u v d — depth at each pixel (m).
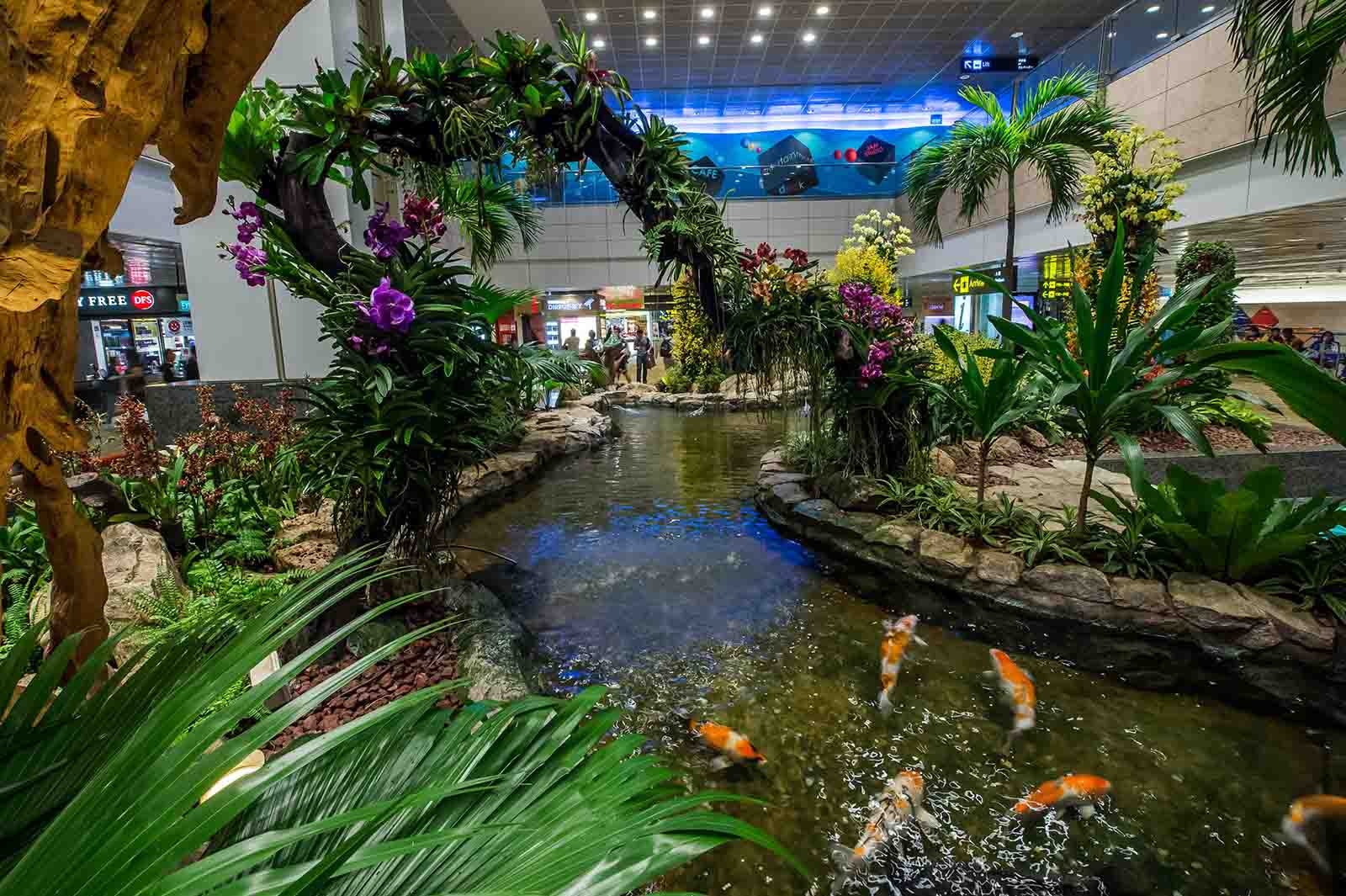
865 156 19.00
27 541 3.22
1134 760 2.27
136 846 0.46
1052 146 8.43
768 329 3.99
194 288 5.86
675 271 3.81
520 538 4.77
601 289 17.81
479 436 3.20
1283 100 3.81
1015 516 4.01
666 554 4.40
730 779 2.18
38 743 0.69
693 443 8.84
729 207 18.08
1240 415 6.93
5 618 2.73
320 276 3.04
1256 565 3.11
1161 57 9.88
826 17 14.42
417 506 3.13
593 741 0.79
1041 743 2.37
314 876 0.45
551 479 6.73
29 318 0.81
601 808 0.66
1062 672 2.88
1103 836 1.91
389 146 3.35
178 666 0.80
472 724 0.81
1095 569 3.38
